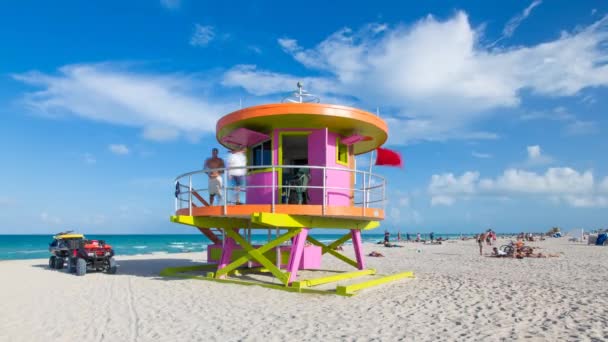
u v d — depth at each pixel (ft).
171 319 26.96
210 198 46.55
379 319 26.86
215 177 44.37
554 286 42.83
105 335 23.38
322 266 60.95
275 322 25.91
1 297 36.78
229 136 42.24
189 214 40.22
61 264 62.23
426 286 41.65
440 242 183.01
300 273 51.55
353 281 43.83
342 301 32.48
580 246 144.77
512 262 76.02
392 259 83.41
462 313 29.07
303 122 40.52
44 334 23.91
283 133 41.19
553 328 25.12
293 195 39.60
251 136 42.24
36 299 35.37
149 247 215.72
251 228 47.01
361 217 39.75
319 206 36.01
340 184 42.91
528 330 24.62
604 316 28.53
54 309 30.94
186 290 37.73
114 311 29.68
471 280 47.06
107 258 54.49
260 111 38.19
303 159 45.62
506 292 38.45
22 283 45.68
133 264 69.31
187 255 100.68
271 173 40.96
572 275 53.93
